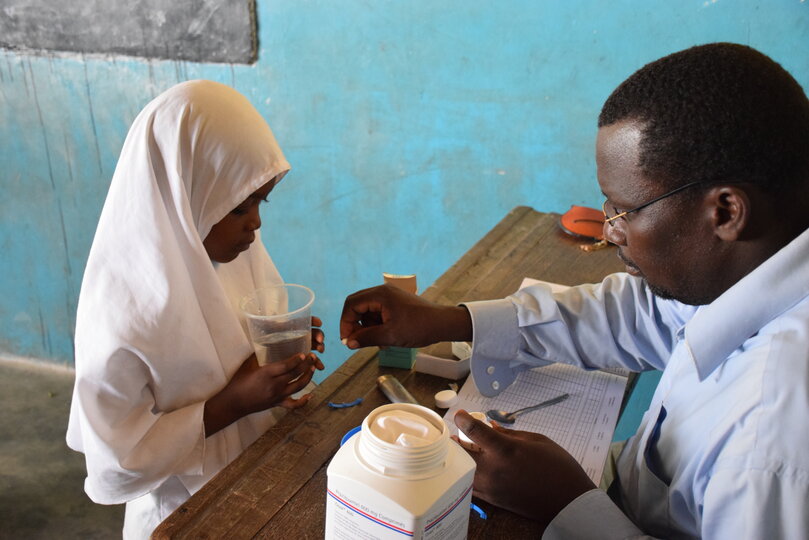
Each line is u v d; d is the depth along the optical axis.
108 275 1.07
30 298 2.93
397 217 2.36
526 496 0.82
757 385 0.70
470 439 0.85
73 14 2.34
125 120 2.47
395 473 0.66
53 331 2.98
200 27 2.25
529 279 1.47
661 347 1.14
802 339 0.70
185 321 1.08
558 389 1.13
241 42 2.24
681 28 1.82
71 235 2.76
